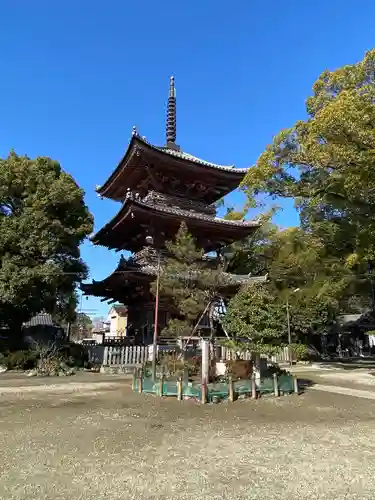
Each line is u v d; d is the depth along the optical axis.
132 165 27.70
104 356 24.88
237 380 15.03
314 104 22.86
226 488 5.88
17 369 24.91
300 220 33.56
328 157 20.84
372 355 52.19
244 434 9.28
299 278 36.06
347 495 5.66
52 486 5.93
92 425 10.05
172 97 34.22
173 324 19.14
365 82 21.75
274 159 25.42
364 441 8.71
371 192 21.72
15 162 27.19
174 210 26.70
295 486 5.98
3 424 10.16
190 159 27.70
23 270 24.39
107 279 27.12
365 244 25.59
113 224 28.11
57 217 27.16
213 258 27.38
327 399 14.78
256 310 15.89
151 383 15.52
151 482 6.11
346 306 45.88
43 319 43.91
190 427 9.96
